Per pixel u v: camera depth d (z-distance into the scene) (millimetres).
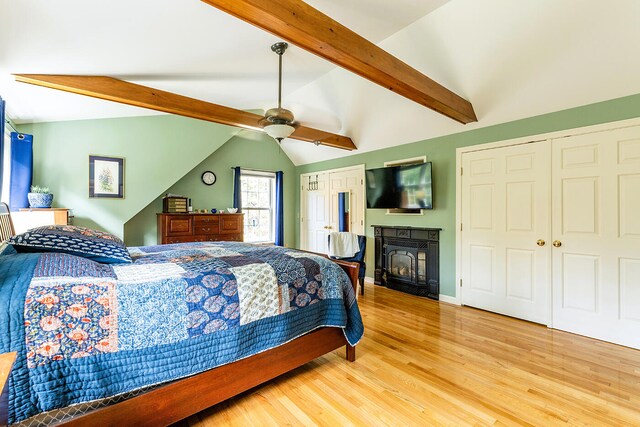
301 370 2174
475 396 1869
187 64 2906
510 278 3363
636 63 2418
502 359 2354
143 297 1395
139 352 1339
